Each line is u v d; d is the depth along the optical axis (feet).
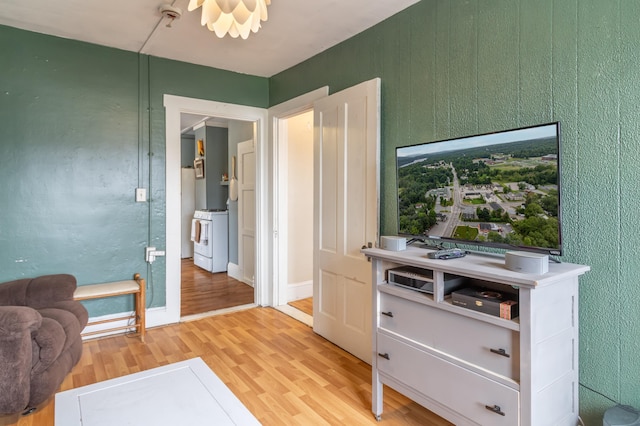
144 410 4.77
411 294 6.23
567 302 5.32
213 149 22.34
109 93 10.70
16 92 9.55
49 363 6.70
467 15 7.08
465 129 7.13
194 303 13.98
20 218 9.68
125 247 11.05
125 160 10.98
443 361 5.77
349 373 8.54
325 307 10.52
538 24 6.10
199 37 9.97
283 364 8.96
